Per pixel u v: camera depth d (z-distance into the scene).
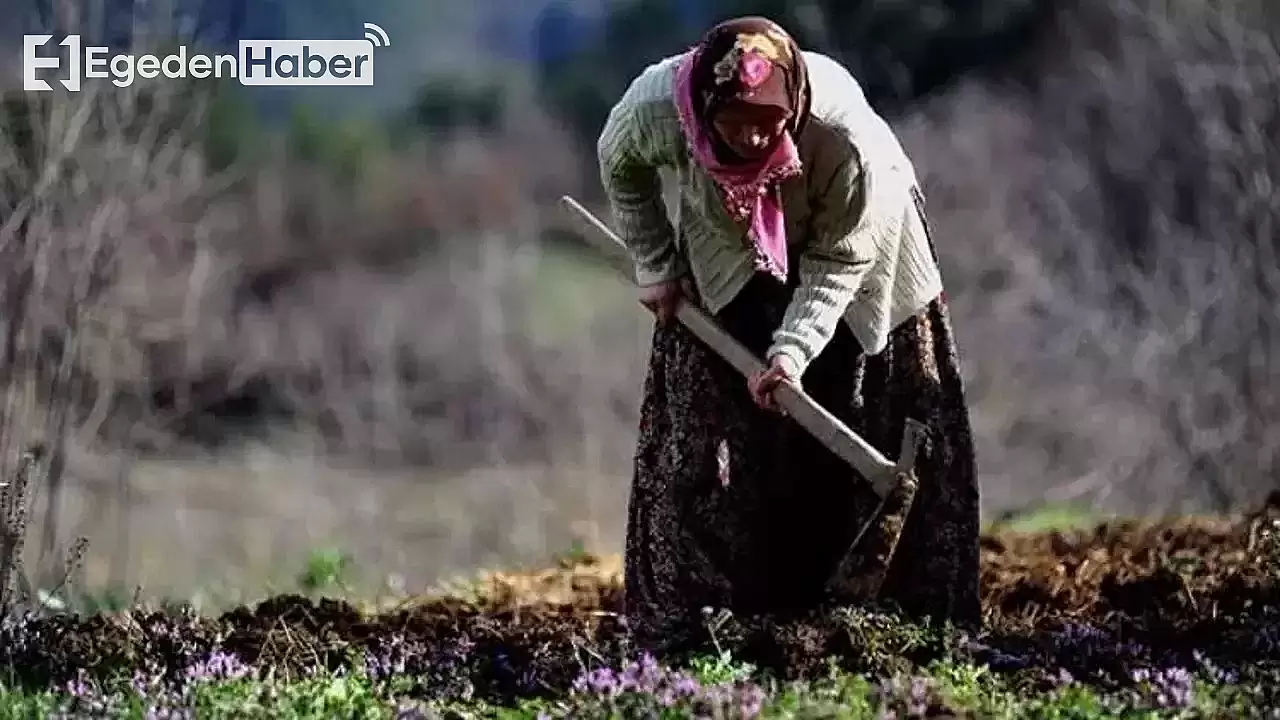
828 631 7.60
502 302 24.89
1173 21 19.20
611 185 7.66
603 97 31.09
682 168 7.41
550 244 28.53
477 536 18.28
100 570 15.70
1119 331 17.20
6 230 11.13
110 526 17.16
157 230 15.16
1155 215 19.08
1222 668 7.70
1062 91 21.64
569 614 9.66
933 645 7.63
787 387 7.45
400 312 24.64
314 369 23.19
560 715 6.97
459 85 33.19
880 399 7.82
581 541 15.12
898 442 7.84
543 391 21.89
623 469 19.80
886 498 7.69
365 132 31.78
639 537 8.06
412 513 19.52
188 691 7.26
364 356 23.44
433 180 30.44
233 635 8.46
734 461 7.84
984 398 17.80
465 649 8.18
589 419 19.94
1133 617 8.91
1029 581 9.76
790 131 7.01
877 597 7.82
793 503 7.92
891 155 7.39
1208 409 15.98
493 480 20.77
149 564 16.34
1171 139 19.72
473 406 22.62
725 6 28.97
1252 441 15.58
